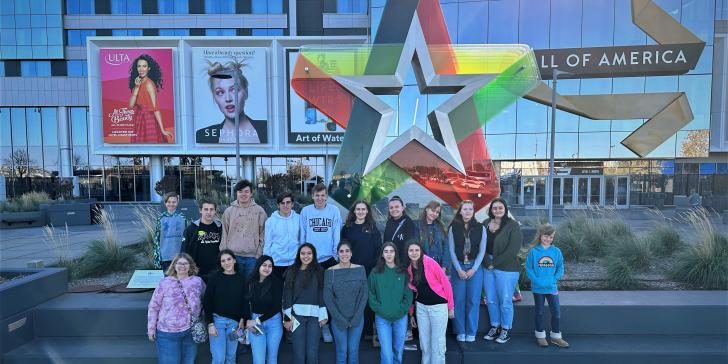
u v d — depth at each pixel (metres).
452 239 4.11
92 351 4.02
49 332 4.34
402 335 3.71
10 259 8.11
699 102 22.00
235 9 29.36
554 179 24.28
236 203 4.31
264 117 24.89
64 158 30.41
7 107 30.67
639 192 23.77
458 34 22.67
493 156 23.80
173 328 3.45
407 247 3.72
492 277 4.14
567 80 22.69
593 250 7.46
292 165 27.42
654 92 22.23
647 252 6.37
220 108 24.70
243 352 3.93
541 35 22.42
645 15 21.73
